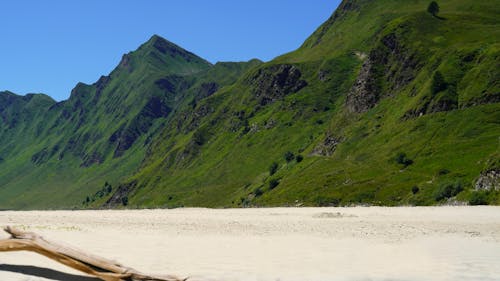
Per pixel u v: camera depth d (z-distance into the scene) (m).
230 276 13.39
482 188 89.62
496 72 151.38
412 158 138.25
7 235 22.83
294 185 161.38
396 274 13.56
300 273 13.80
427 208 63.34
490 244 20.47
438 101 156.38
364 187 131.25
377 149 159.88
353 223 35.69
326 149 193.62
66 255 13.61
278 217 48.38
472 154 123.56
